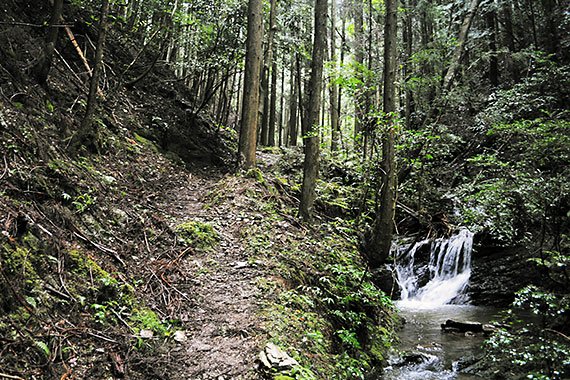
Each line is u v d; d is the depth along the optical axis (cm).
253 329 415
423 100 1244
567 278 580
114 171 685
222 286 504
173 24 1094
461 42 1152
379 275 856
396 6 786
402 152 948
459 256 1035
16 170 416
